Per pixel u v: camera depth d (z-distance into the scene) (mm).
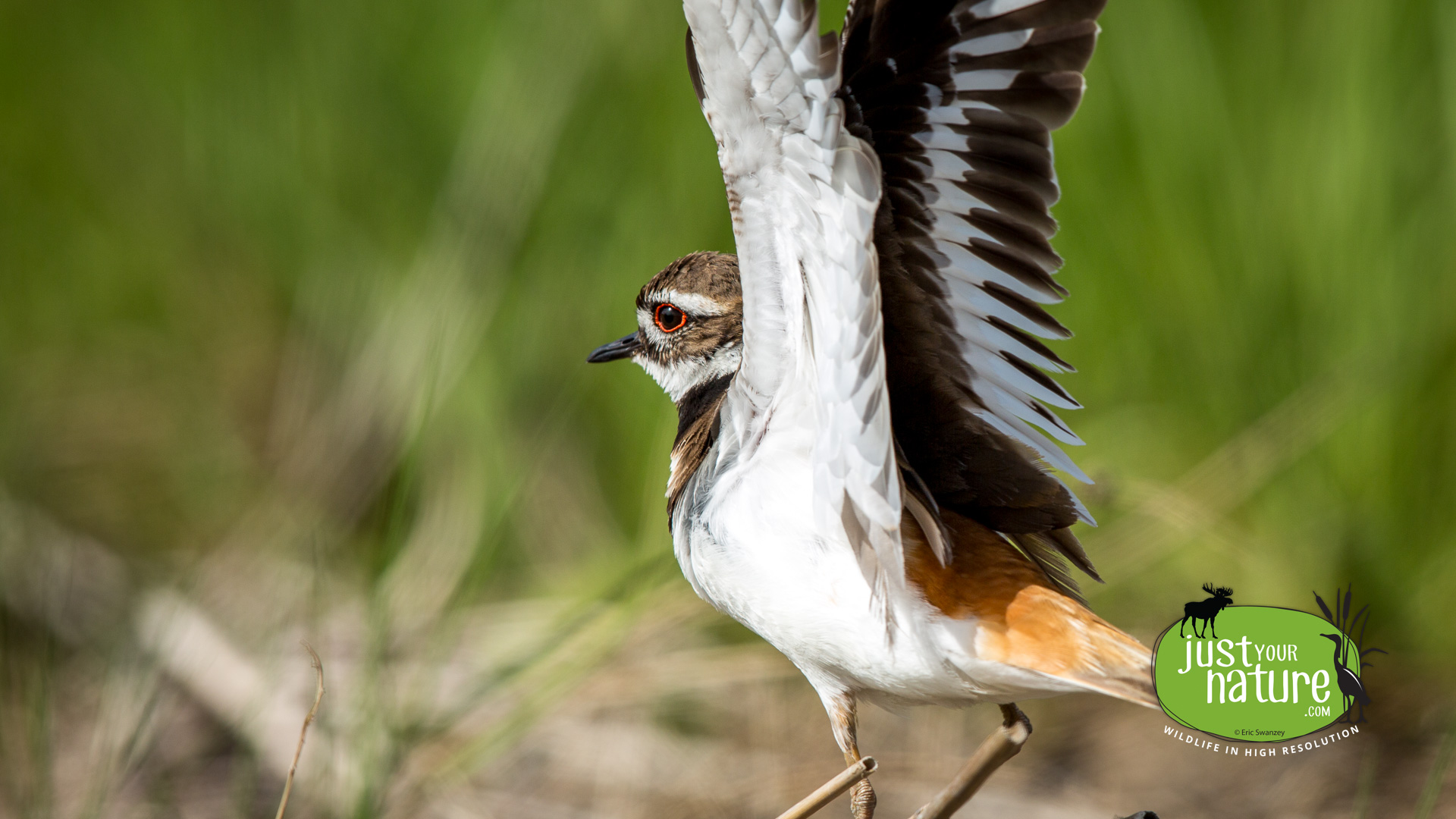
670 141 12695
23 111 15375
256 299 14516
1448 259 10914
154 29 15086
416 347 12750
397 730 8953
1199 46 11508
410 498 12328
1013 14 5387
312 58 14242
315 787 8977
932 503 5992
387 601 9484
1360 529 10766
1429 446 10820
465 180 13266
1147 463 11438
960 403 6055
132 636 11055
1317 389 10984
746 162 5477
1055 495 6301
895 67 5461
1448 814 9039
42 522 12773
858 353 5473
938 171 5582
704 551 6715
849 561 6316
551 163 13016
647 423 12398
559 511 12297
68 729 10445
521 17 13359
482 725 9867
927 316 5859
